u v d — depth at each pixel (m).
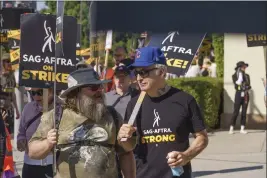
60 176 3.59
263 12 3.02
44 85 4.96
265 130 12.85
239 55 13.13
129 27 3.12
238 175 8.59
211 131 12.88
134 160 3.79
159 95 3.85
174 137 3.80
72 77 3.61
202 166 9.25
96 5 3.16
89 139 3.54
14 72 10.55
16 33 9.64
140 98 3.89
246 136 12.10
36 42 5.05
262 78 12.94
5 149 4.20
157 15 3.08
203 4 3.05
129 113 3.98
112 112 3.69
